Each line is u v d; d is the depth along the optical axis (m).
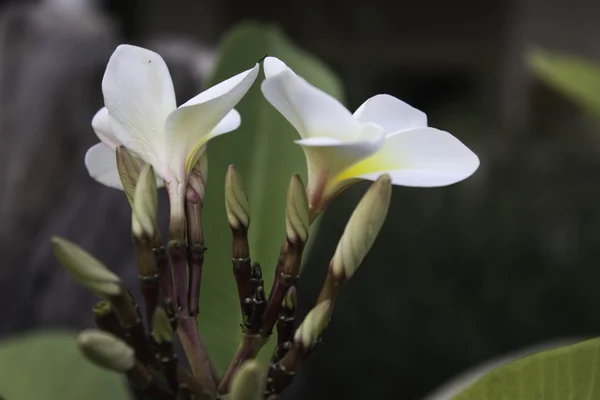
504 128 3.33
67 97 1.57
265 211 0.67
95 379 0.67
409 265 1.89
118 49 0.56
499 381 0.58
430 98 4.33
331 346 1.82
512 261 1.90
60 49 1.61
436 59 4.16
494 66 4.10
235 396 0.51
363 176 0.56
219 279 0.65
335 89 0.69
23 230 1.53
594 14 3.32
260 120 0.68
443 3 4.09
